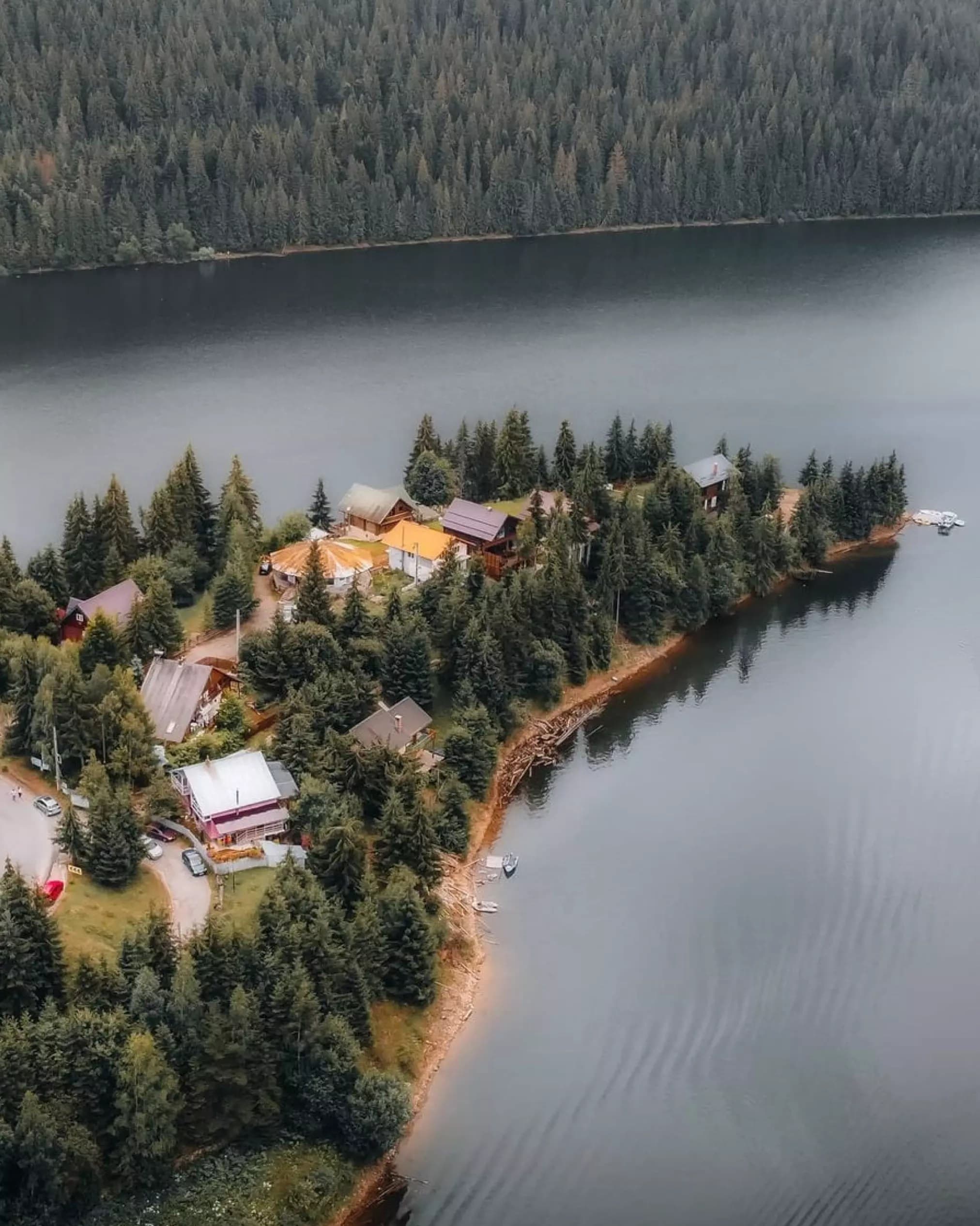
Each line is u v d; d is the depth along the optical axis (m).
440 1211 94.62
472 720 139.38
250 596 159.75
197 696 135.50
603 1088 103.38
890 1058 104.50
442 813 128.25
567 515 174.12
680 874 126.44
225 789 123.00
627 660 165.25
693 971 114.25
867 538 199.88
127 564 168.62
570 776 143.25
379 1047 105.88
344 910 110.81
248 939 102.38
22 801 124.62
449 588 156.50
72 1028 93.44
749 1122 99.56
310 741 128.88
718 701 157.62
